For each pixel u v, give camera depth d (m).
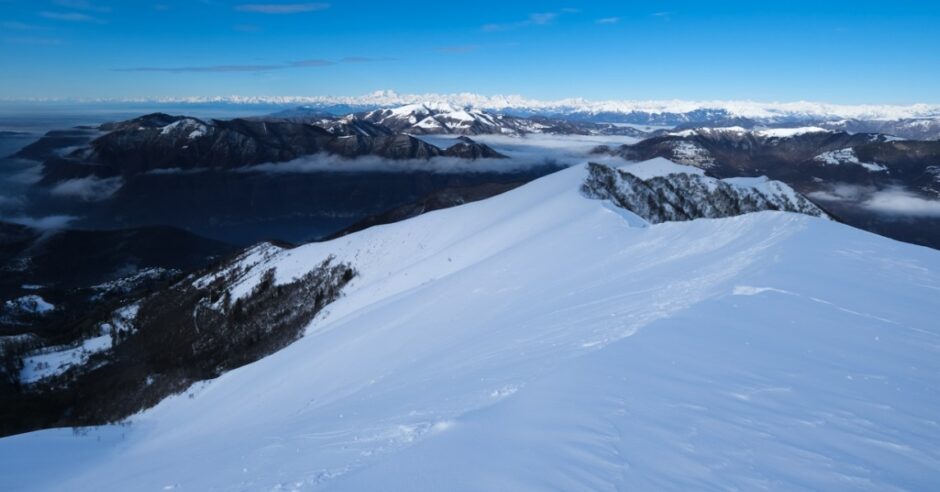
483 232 69.31
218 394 43.53
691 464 7.79
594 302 22.61
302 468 10.69
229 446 17.89
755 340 13.38
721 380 10.96
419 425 11.50
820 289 17.77
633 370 11.67
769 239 26.31
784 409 9.58
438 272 62.97
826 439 8.48
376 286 68.94
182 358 82.12
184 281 117.75
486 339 22.22
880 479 7.45
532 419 9.80
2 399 74.50
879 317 15.11
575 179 87.12
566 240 43.19
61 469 28.52
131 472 20.61
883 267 20.53
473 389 13.73
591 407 9.95
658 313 17.20
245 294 93.25
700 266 24.75
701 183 93.56
